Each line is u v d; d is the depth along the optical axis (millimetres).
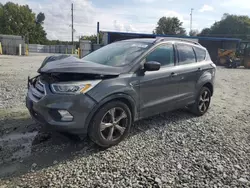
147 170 3104
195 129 4652
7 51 33188
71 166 3131
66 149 3590
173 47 4766
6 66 14930
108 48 4766
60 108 3184
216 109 6293
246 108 6602
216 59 28531
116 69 3686
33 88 3729
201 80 5324
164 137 4184
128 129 3883
